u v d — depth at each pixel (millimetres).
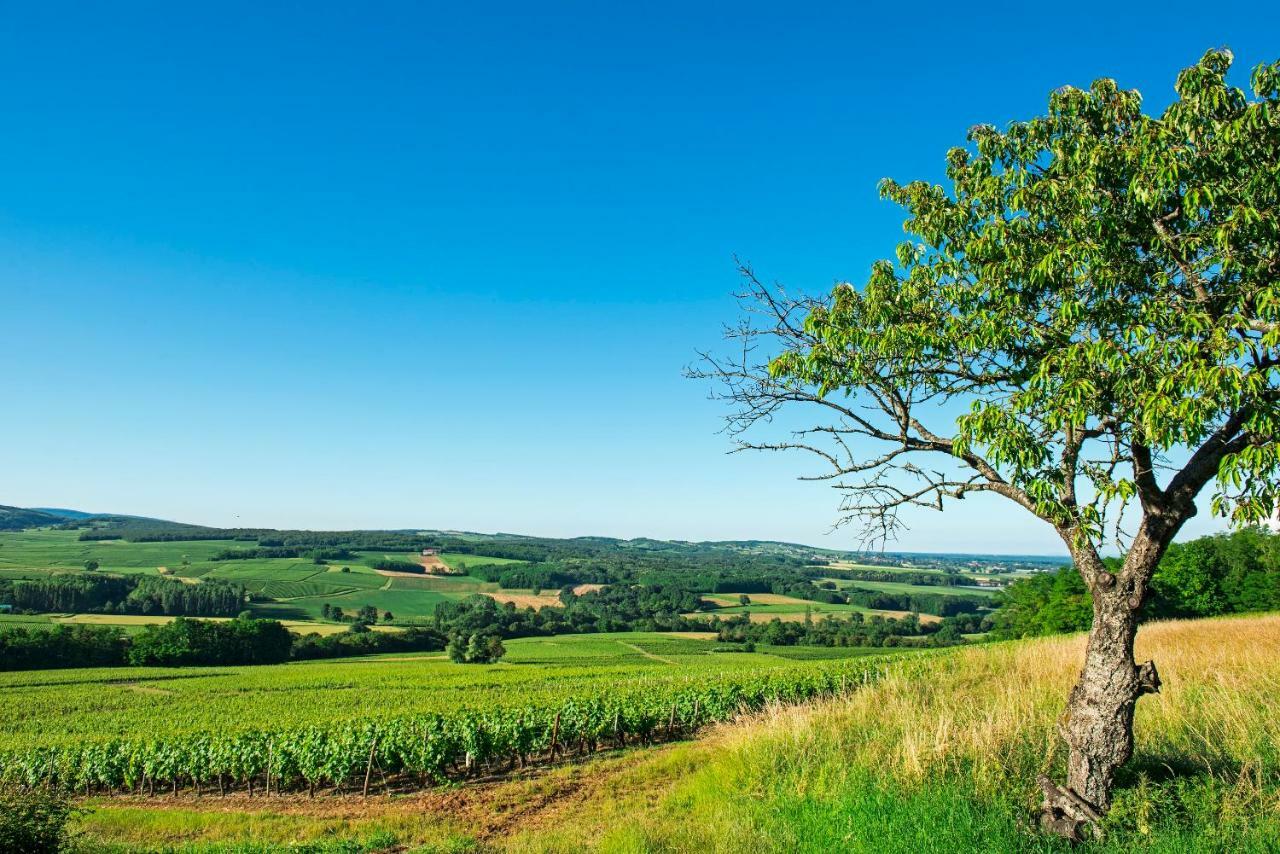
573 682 51062
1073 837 6648
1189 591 53688
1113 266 6855
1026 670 17688
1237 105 6578
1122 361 5973
